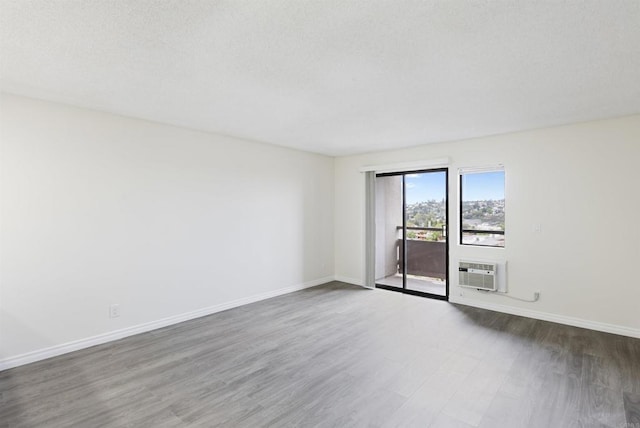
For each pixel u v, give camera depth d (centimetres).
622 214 364
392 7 168
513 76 256
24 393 251
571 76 255
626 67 239
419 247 560
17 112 297
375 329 382
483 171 465
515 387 258
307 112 349
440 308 461
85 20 180
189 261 418
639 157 355
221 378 273
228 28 189
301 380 270
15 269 296
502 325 394
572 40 201
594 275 380
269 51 217
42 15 174
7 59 227
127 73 252
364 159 594
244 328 386
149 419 220
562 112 348
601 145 375
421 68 243
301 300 501
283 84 274
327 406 234
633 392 250
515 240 434
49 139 313
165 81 268
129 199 365
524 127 408
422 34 195
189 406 234
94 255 340
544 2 163
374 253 584
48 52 218
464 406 234
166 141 397
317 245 598
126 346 336
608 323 372
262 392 252
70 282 325
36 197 306
